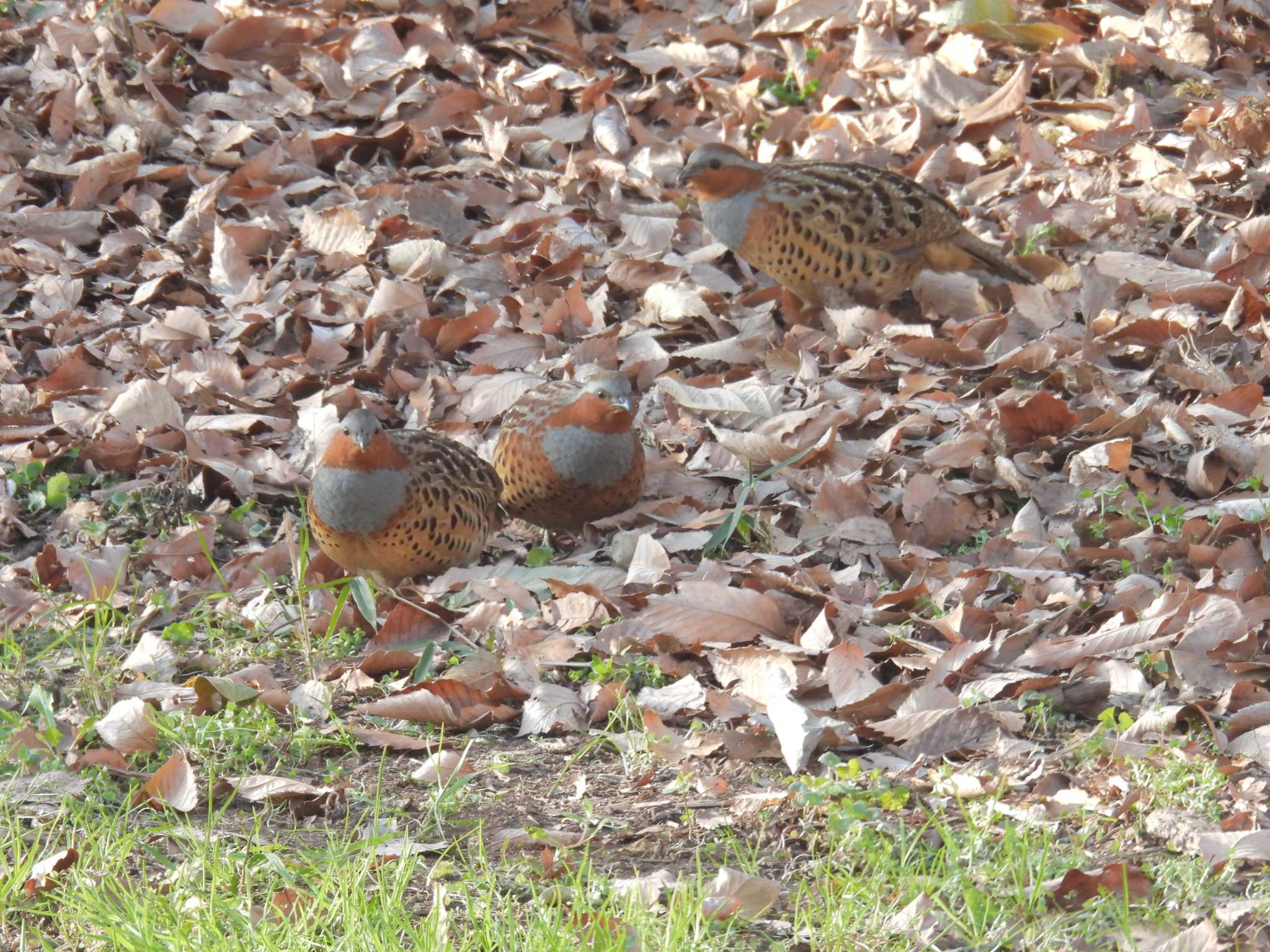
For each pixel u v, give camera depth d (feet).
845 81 54.70
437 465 30.89
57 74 50.96
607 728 25.88
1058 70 54.24
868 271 41.98
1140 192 46.91
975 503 34.12
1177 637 26.78
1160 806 22.09
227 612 30.71
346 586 30.78
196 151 49.65
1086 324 40.63
